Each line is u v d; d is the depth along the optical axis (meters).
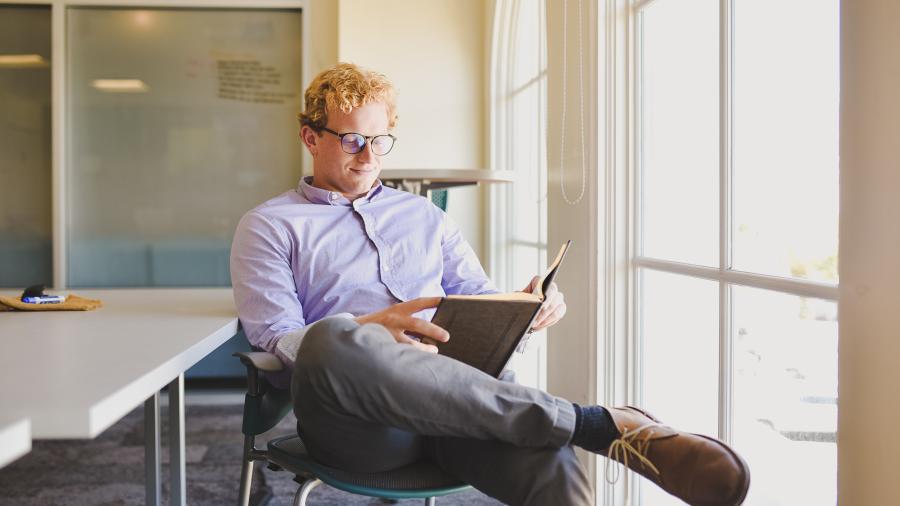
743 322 1.40
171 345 1.20
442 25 3.70
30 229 3.85
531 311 1.20
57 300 1.82
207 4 3.84
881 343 0.91
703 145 1.56
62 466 2.74
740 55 1.41
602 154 1.92
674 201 1.72
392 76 3.69
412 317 1.25
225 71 3.88
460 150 3.71
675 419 1.72
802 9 1.19
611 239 1.92
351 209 1.72
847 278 0.97
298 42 3.91
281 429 3.24
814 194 1.17
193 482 2.54
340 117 1.68
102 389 0.85
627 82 1.92
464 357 1.26
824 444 1.14
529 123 3.11
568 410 1.15
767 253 1.32
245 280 1.59
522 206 3.26
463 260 1.83
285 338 1.41
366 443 1.21
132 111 3.86
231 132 3.90
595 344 1.95
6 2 3.75
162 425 3.34
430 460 1.31
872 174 0.92
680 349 1.68
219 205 3.91
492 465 1.18
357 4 3.67
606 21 1.91
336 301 1.64
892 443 0.89
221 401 3.78
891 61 0.88
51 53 3.80
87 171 3.86
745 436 1.40
